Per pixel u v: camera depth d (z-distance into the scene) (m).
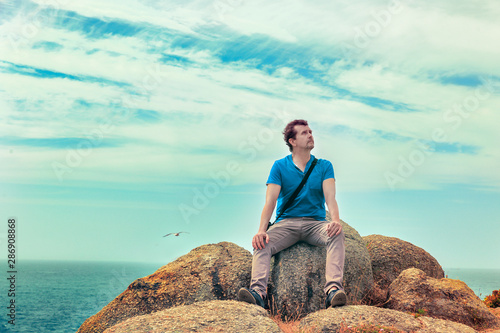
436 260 7.11
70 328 44.66
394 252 6.74
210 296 5.40
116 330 3.85
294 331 4.35
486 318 5.19
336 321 4.27
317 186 5.55
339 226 5.09
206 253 6.10
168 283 5.58
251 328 3.95
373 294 5.95
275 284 5.40
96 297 77.88
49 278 157.88
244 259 5.87
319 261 5.45
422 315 5.14
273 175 5.64
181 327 3.85
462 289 5.51
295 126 5.73
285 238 5.44
